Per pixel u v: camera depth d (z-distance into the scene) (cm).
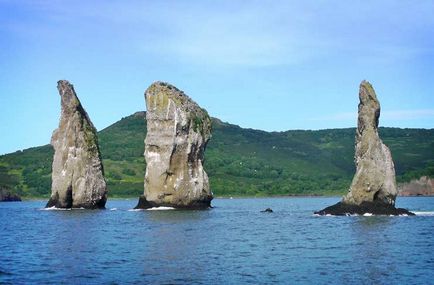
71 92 10844
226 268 4334
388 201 8944
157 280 3916
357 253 5041
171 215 9438
